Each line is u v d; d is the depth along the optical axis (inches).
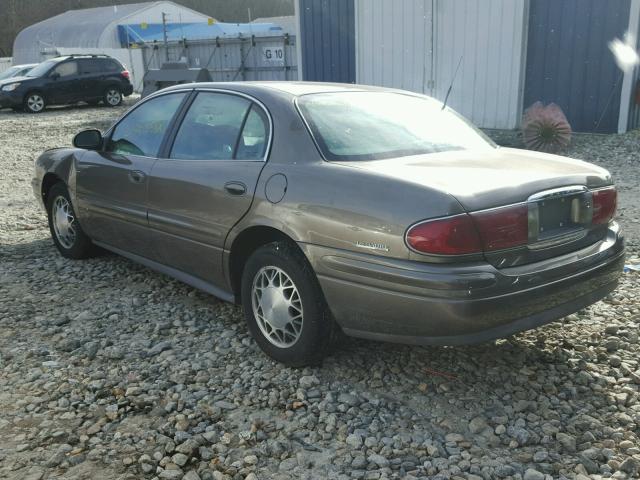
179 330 163.0
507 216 115.6
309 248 127.1
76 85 868.0
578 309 131.0
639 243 230.2
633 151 411.5
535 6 491.5
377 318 120.6
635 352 146.6
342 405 126.0
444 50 546.3
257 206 137.6
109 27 1499.8
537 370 139.6
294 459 110.8
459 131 157.6
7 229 269.3
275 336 142.4
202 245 155.3
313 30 639.1
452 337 115.4
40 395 132.3
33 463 110.1
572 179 127.6
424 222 111.6
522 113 518.0
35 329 164.9
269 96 148.2
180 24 1448.1
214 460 110.4
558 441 114.3
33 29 1792.6
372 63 597.0
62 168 211.5
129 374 140.3
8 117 778.2
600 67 471.5
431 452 111.4
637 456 109.7
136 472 107.7
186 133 165.8
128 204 179.2
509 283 115.3
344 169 126.3
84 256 219.9
